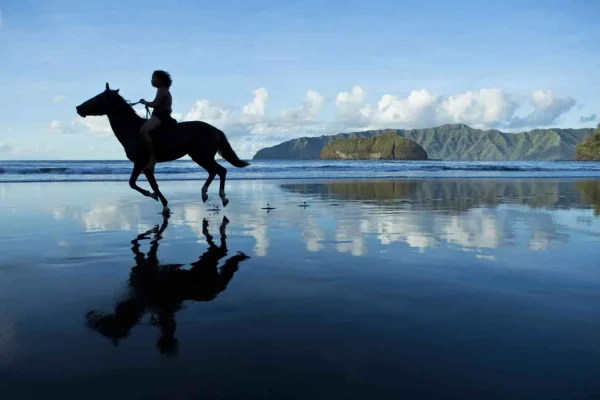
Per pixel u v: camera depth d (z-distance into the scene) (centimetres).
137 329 223
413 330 218
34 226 586
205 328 223
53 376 173
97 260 385
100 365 182
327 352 194
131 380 170
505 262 372
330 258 390
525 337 209
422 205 864
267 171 2908
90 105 697
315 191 1270
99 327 227
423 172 2956
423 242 467
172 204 880
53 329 224
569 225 592
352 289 292
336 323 229
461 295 277
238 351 195
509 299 268
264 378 171
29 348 200
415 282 309
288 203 902
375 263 370
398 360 185
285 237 499
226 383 167
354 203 905
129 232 537
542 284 302
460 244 455
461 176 2453
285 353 193
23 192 1218
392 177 2317
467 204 889
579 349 195
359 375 173
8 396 158
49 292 290
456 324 226
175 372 176
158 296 280
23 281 317
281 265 364
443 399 155
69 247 443
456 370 176
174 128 720
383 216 687
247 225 592
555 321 230
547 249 429
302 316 240
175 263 372
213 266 361
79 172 2497
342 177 2312
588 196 1096
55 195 1109
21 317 242
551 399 155
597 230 549
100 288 299
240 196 1086
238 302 265
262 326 225
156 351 196
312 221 631
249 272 340
